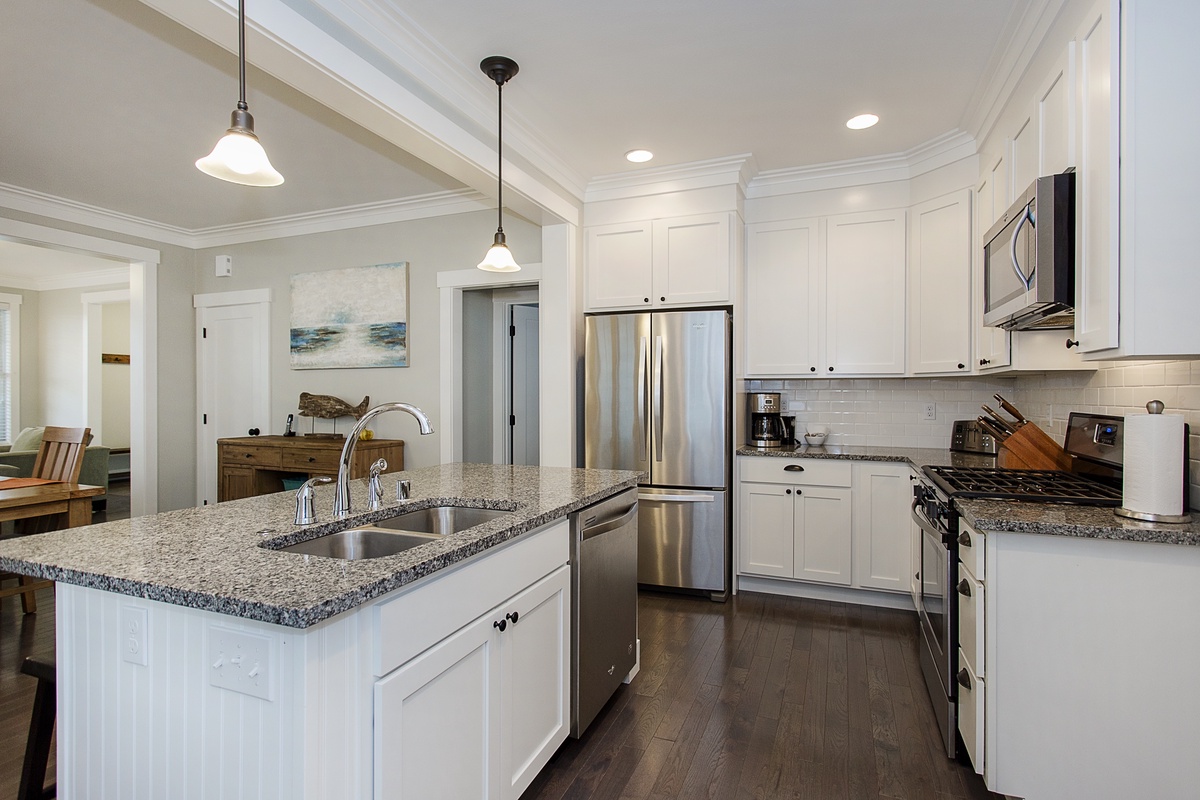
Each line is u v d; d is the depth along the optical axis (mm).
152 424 5008
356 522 1745
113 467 7738
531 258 4184
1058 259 1773
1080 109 1741
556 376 3787
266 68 1944
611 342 3740
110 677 1316
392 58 2227
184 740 1219
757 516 3631
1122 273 1518
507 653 1658
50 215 4324
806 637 3039
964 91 2752
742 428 3857
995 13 2178
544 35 2311
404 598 1256
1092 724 1655
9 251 5926
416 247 4523
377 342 4621
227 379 5219
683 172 3672
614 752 2068
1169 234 1489
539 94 2777
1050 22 2000
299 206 4531
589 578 2148
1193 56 1479
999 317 2176
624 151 3439
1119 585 1623
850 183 3631
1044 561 1680
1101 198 1589
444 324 4430
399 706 1243
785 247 3773
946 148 3254
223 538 1486
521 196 3207
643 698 2432
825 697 2434
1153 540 1561
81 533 1539
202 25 1719
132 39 2355
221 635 1162
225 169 1630
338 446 4242
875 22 2240
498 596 1614
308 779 1074
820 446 3832
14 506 2818
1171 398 1928
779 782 1912
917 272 3445
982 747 1771
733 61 2504
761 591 3736
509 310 5027
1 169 3746
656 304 3775
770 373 3809
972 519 1754
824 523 3490
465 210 4344
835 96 2809
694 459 3609
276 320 5023
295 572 1200
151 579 1161
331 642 1114
